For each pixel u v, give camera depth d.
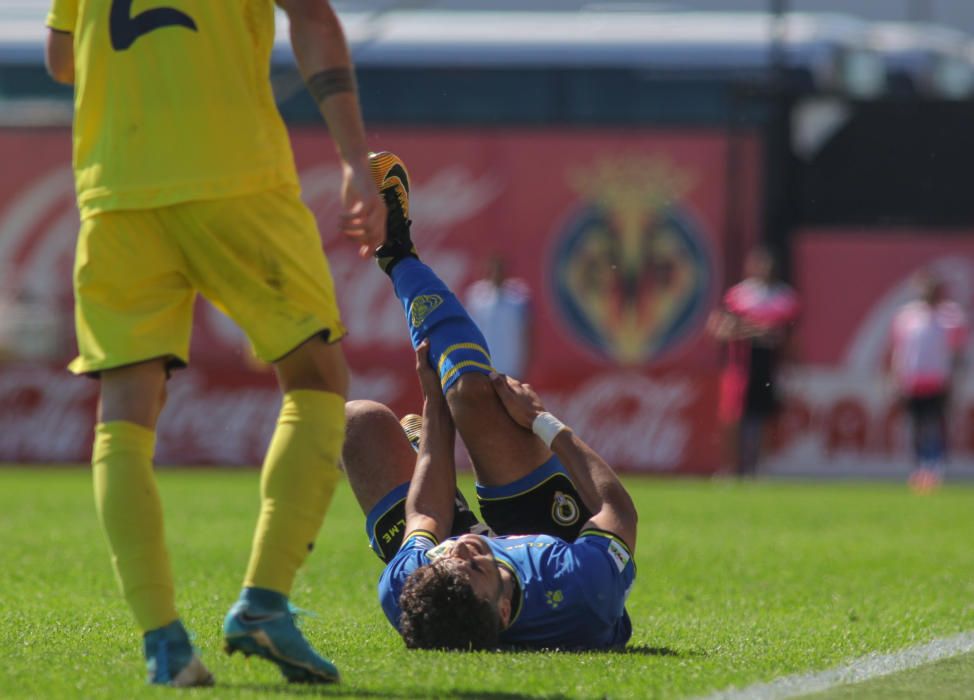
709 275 63.97
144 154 11.39
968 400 61.84
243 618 11.48
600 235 64.56
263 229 11.43
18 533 29.84
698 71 65.38
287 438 11.58
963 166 63.41
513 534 14.77
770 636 16.05
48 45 12.59
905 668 13.55
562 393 63.88
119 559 11.39
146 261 11.48
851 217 63.72
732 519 36.34
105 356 11.36
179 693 11.02
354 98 11.89
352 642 14.79
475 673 12.29
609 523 14.06
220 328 63.09
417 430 16.06
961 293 63.22
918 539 31.05
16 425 63.00
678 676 12.56
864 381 63.00
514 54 65.62
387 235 14.77
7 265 64.50
